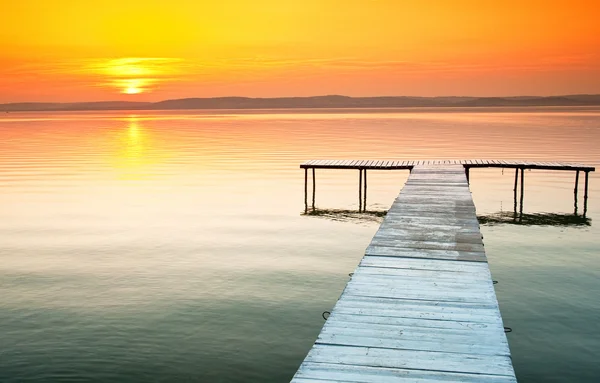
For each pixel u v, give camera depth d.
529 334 9.98
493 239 16.83
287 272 13.59
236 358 9.19
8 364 8.98
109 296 12.02
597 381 8.38
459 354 6.16
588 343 9.59
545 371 8.67
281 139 54.88
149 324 10.52
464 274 8.77
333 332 6.72
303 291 12.27
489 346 6.35
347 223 18.97
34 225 18.66
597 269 13.67
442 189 16.89
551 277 13.09
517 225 18.75
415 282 8.42
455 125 80.38
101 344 9.70
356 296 7.86
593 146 42.38
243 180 28.14
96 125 96.50
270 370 8.81
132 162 35.94
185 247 15.88
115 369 8.82
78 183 27.44
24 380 8.49
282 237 17.03
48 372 8.73
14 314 11.05
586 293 11.98
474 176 29.80
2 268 14.04
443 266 9.19
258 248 15.77
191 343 9.73
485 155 37.28
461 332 6.71
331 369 5.83
